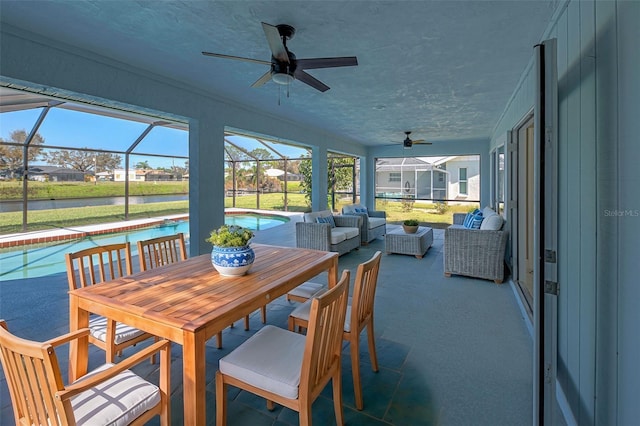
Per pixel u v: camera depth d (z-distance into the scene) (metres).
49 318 2.99
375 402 1.89
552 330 1.50
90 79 2.97
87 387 1.11
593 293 1.49
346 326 1.90
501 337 2.67
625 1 1.17
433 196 10.40
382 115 5.52
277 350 1.66
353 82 3.74
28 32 2.53
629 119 1.15
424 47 2.80
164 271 2.11
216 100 4.38
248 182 12.91
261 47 2.85
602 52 1.39
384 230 7.66
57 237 7.16
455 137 8.01
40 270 4.85
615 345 1.27
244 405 1.89
